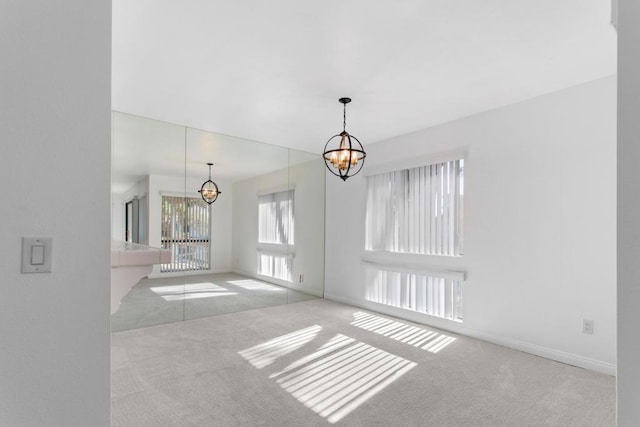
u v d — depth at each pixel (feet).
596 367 9.11
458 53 7.94
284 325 13.05
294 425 6.45
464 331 12.02
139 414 6.77
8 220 2.96
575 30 6.99
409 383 8.25
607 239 9.07
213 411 6.91
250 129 14.07
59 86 3.17
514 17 6.57
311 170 18.10
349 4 6.24
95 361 3.29
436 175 13.20
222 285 14.83
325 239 18.38
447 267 12.60
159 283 13.20
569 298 9.67
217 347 10.56
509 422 6.64
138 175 12.66
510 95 10.36
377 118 12.46
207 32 7.18
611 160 9.05
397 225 14.62
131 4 6.27
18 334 2.98
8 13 3.00
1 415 2.92
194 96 10.59
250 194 15.75
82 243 3.25
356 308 15.94
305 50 7.86
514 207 10.86
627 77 2.80
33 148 3.06
